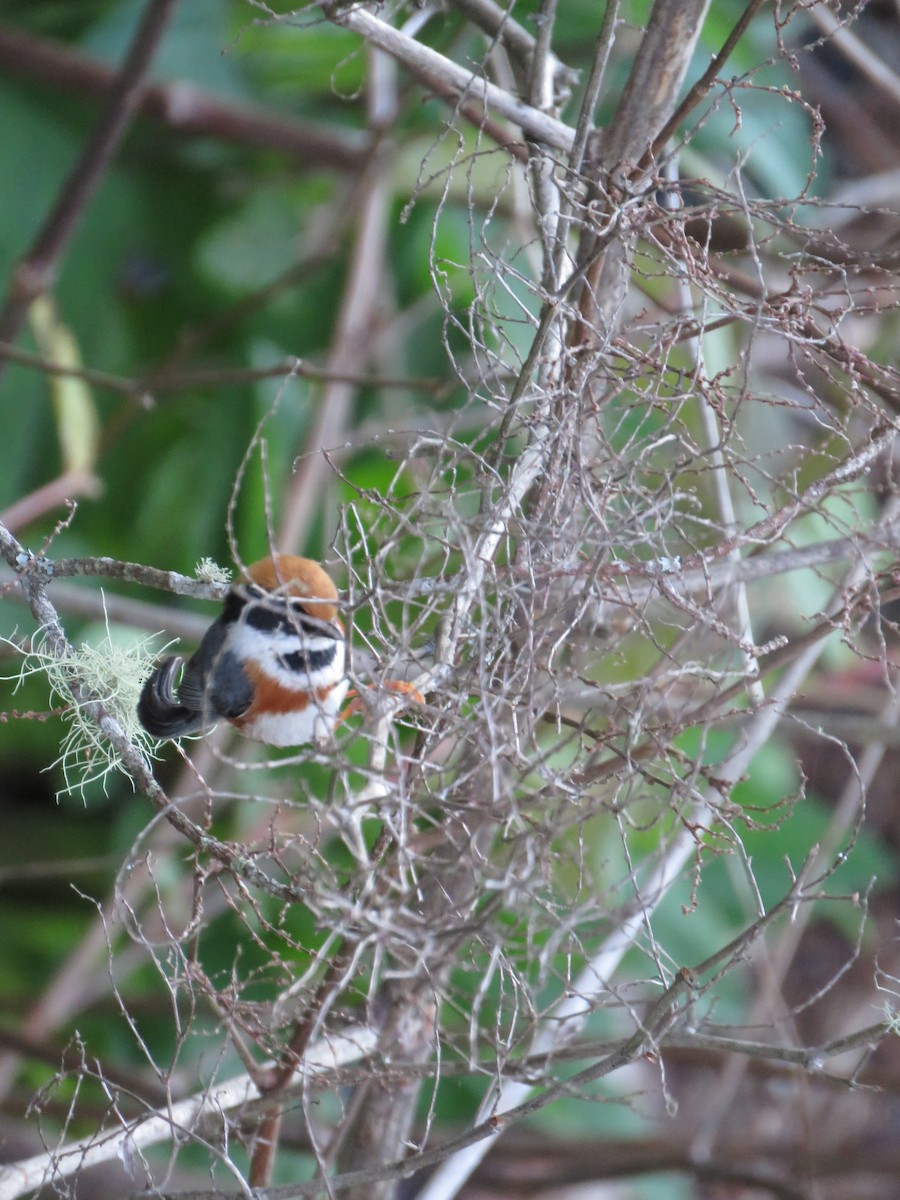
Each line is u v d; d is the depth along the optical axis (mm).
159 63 14469
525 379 6039
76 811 13539
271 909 10375
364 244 12883
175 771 12344
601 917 5863
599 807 5285
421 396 12906
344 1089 8453
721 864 12219
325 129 13766
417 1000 6551
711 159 12781
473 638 5645
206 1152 10680
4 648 8594
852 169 15523
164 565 13648
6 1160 10453
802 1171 11070
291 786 8828
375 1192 7199
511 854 5227
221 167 14617
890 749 14633
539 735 7625
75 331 14211
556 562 5629
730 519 7438
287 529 11703
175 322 14695
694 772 5422
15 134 13750
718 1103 10867
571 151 6379
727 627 6457
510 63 7617
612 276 6898
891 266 8281
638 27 7066
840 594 7629
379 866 5301
